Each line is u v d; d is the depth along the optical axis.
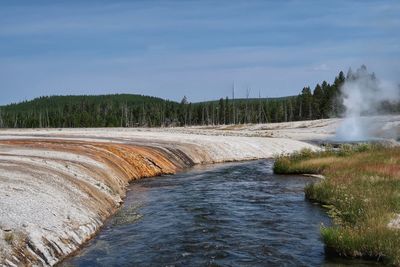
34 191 16.47
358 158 34.28
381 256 12.88
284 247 14.45
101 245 14.80
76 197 18.17
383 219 15.17
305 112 142.50
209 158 43.53
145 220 18.30
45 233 13.42
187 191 25.47
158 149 38.81
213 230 16.67
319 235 15.86
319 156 38.06
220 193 24.73
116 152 32.84
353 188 21.33
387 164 28.95
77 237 14.80
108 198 21.05
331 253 13.72
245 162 43.34
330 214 18.73
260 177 31.56
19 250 11.82
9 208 13.82
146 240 15.38
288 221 18.05
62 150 30.05
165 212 19.78
